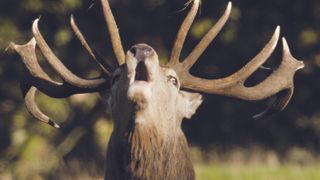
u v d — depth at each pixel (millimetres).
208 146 34906
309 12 34531
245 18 34000
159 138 11258
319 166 26609
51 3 32344
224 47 33969
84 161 32594
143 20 33844
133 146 11219
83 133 33469
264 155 28328
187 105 12203
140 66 10984
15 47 12555
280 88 12477
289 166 26234
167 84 11539
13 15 32156
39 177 32844
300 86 35281
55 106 32719
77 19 32750
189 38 32656
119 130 11367
